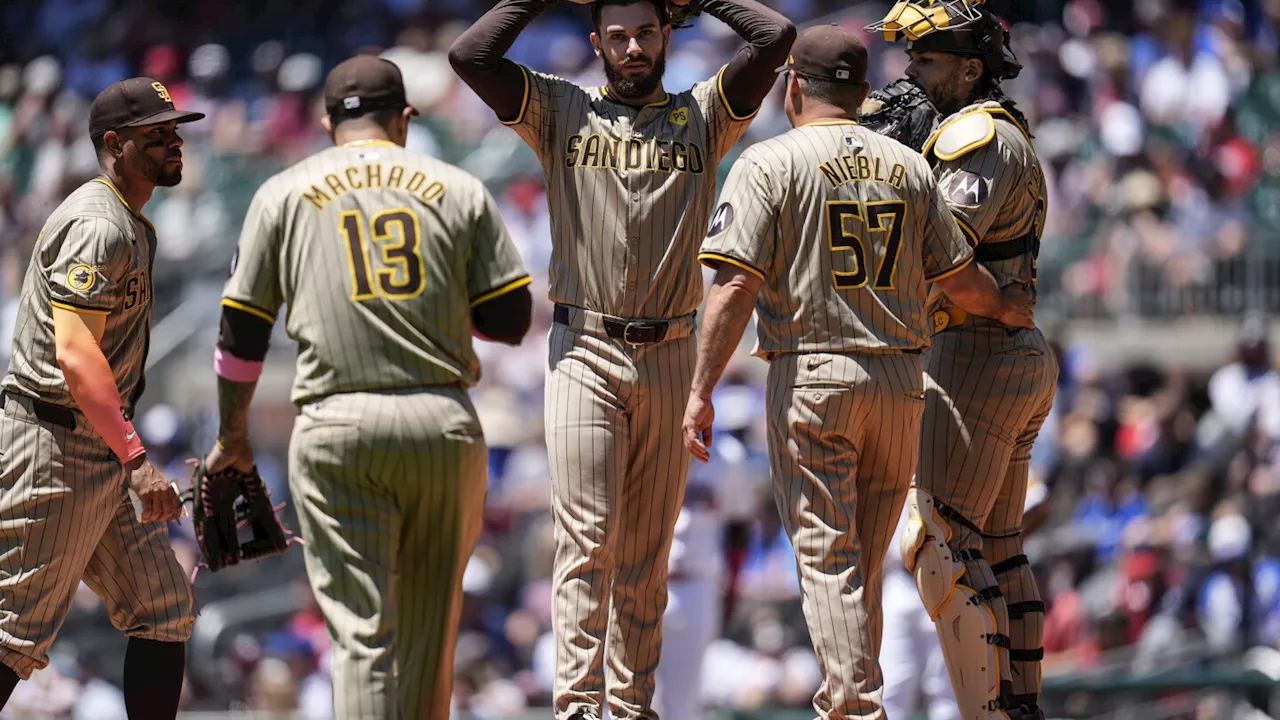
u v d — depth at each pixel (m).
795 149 19.19
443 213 19.03
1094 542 47.69
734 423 31.39
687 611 29.59
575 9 73.81
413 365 18.73
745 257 18.86
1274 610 44.31
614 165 20.08
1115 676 37.03
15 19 82.31
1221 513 46.25
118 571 21.09
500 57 20.09
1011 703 20.28
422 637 19.11
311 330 18.77
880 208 19.17
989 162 19.77
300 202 18.94
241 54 78.62
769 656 43.47
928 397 20.78
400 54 70.81
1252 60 68.38
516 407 55.53
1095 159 62.56
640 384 20.22
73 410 20.38
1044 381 20.66
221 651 45.75
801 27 72.06
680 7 20.77
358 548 18.59
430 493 18.83
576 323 20.27
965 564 20.38
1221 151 64.12
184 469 56.41
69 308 19.55
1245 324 52.62
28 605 20.47
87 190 20.25
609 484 20.14
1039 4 70.81
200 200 65.25
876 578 20.17
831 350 19.12
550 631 47.75
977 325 20.58
